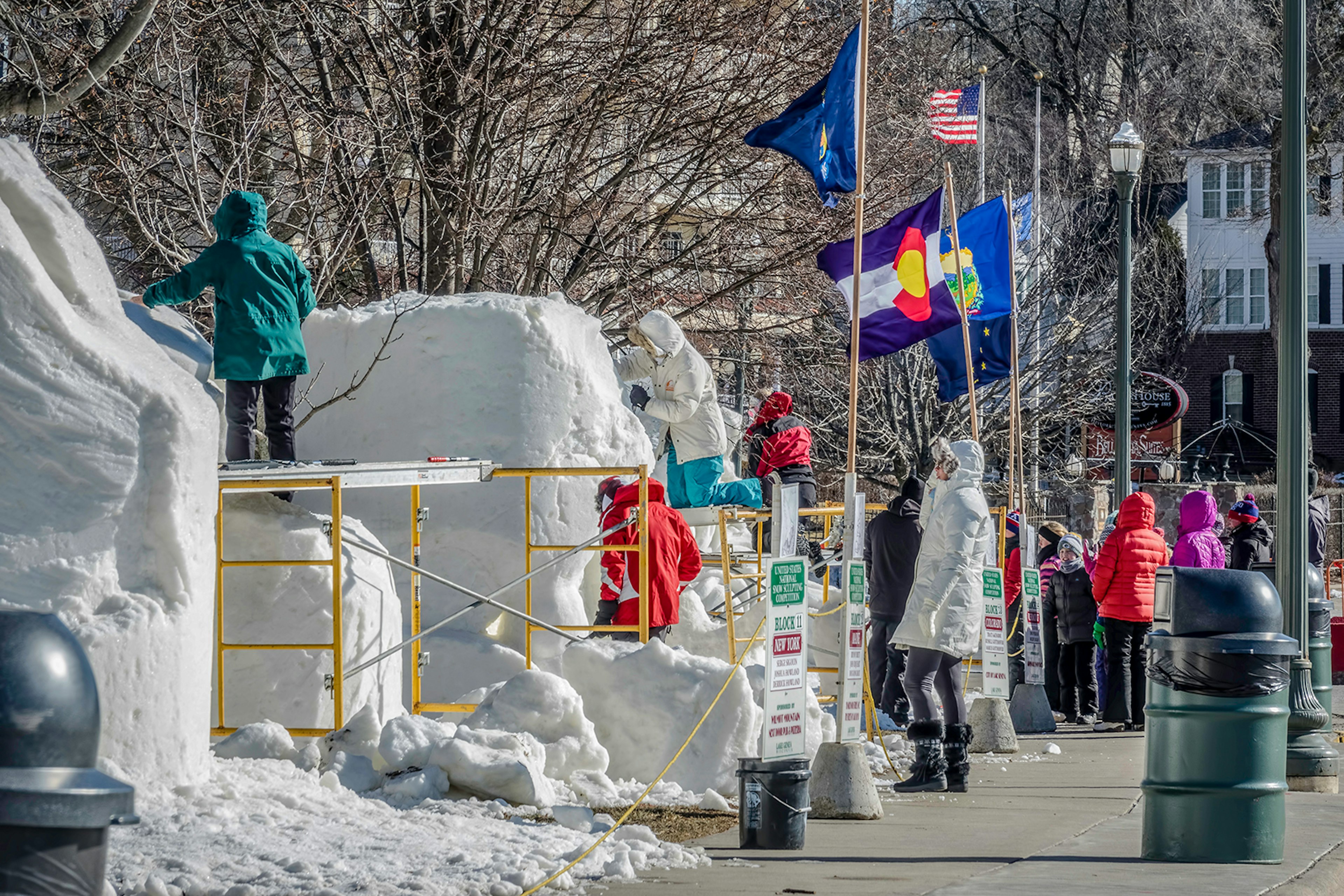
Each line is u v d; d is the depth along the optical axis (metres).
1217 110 163.38
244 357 28.41
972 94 92.50
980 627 28.77
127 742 21.27
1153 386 124.50
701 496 38.22
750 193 59.78
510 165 56.22
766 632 22.31
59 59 41.50
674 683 27.91
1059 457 109.06
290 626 27.77
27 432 21.73
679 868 20.25
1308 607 31.95
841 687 25.66
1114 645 41.25
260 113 48.31
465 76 52.69
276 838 19.88
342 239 46.84
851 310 26.31
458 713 31.53
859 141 26.72
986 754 35.66
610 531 31.27
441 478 29.81
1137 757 35.16
